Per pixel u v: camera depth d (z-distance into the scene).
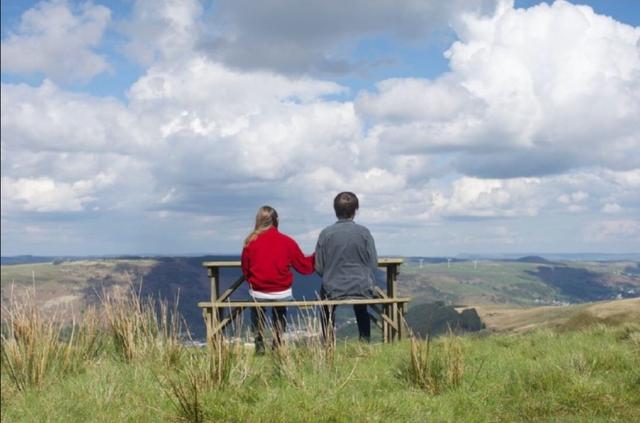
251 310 8.85
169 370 6.87
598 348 6.91
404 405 5.18
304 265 9.05
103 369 7.30
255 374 6.33
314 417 4.87
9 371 7.36
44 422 5.46
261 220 9.07
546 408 5.13
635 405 5.09
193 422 5.05
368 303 8.78
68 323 8.45
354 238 8.95
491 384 5.86
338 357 6.98
